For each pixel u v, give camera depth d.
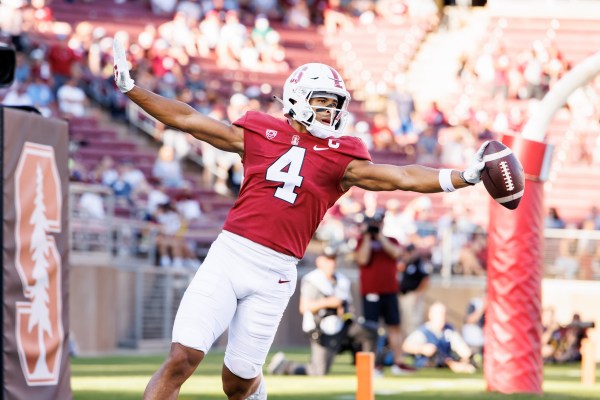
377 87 108.62
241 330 21.48
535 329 39.41
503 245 39.28
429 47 113.06
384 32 114.00
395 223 77.56
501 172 19.77
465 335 63.06
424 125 99.50
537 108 38.97
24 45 85.00
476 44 110.56
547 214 85.88
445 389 41.88
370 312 51.38
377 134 98.00
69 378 29.58
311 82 20.92
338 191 21.38
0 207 26.34
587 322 66.69
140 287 70.00
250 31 110.31
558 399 37.44
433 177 20.47
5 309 26.36
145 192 79.88
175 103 21.38
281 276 21.42
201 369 51.88
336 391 40.41
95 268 66.31
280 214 21.09
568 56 107.12
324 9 118.44
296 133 21.28
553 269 76.56
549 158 39.16
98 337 66.81
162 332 72.12
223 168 89.06
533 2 109.50
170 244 73.31
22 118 27.19
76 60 89.75
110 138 88.88
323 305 49.25
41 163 28.14
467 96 104.06
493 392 39.72
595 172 95.62
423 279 62.91
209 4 110.75
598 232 76.44
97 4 106.25
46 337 28.17
